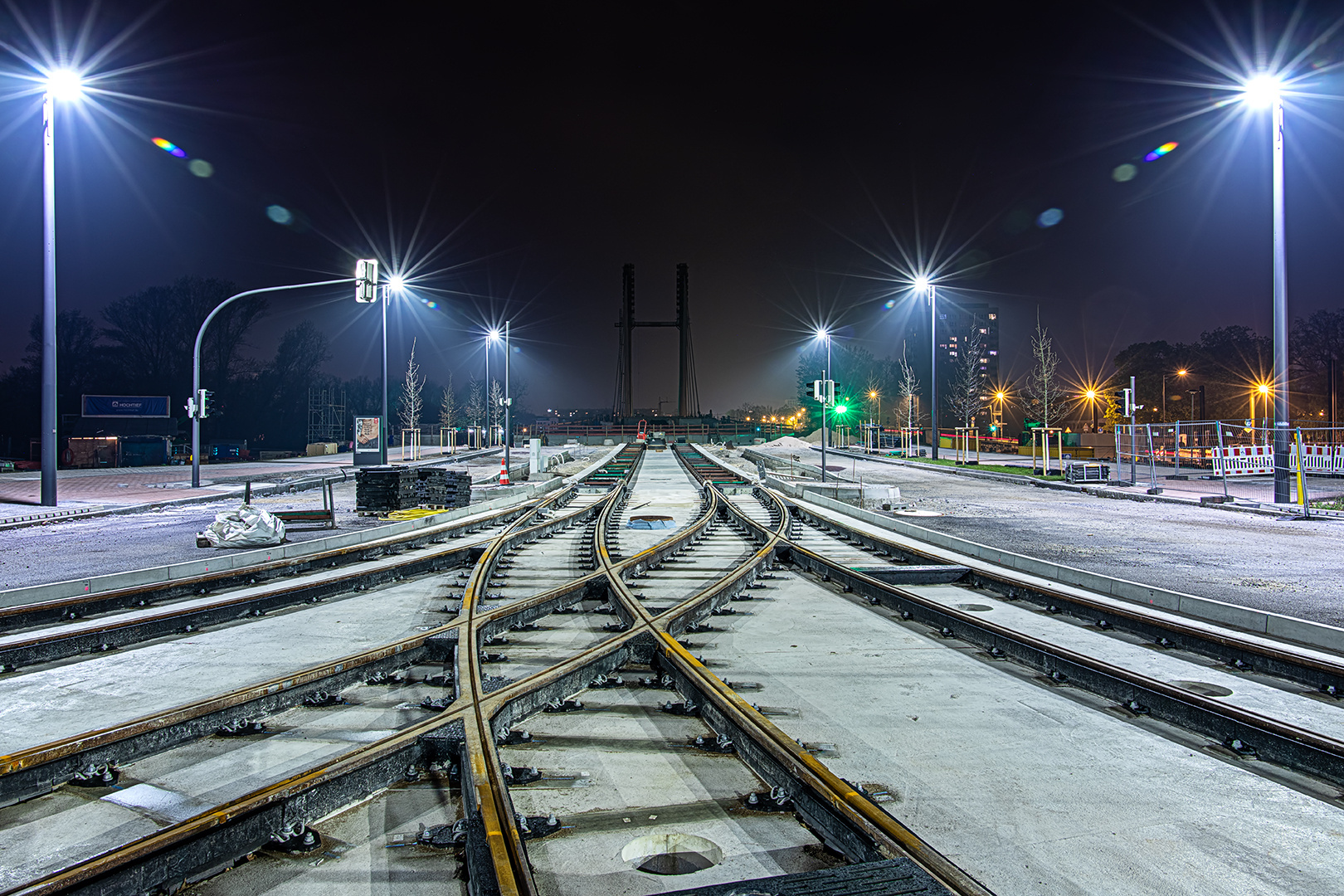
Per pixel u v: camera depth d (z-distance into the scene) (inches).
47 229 781.9
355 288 938.7
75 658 261.6
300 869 129.2
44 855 133.5
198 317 2699.3
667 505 890.1
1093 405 3048.7
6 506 803.4
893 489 842.2
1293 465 885.2
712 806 153.1
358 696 220.1
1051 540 594.6
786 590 391.9
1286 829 143.8
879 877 113.3
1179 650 278.4
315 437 3191.4
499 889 105.3
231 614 319.0
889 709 210.8
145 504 821.9
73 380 2529.5
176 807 151.6
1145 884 123.5
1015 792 158.2
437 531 592.7
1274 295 826.2
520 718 199.0
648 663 253.4
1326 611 343.6
